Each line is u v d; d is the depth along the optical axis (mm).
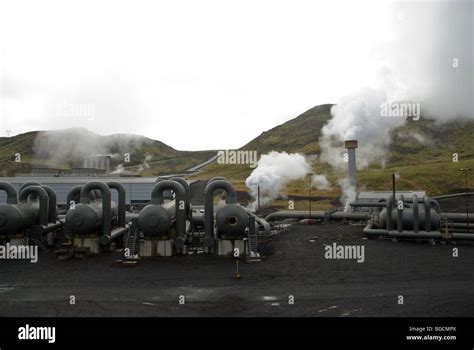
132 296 24031
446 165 145500
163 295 24172
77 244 37531
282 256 36188
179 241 35875
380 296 23625
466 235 41688
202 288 25641
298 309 21422
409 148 199000
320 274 29141
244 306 21984
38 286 26375
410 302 22500
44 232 40656
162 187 36312
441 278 27688
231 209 35594
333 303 22391
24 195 40344
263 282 27000
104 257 35938
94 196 44688
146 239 35844
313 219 64812
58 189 81562
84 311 21438
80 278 28438
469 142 198625
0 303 22891
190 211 41812
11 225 36781
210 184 37156
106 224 37594
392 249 39000
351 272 29672
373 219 53188
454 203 89188
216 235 37969
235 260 34188
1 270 31062
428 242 43031
